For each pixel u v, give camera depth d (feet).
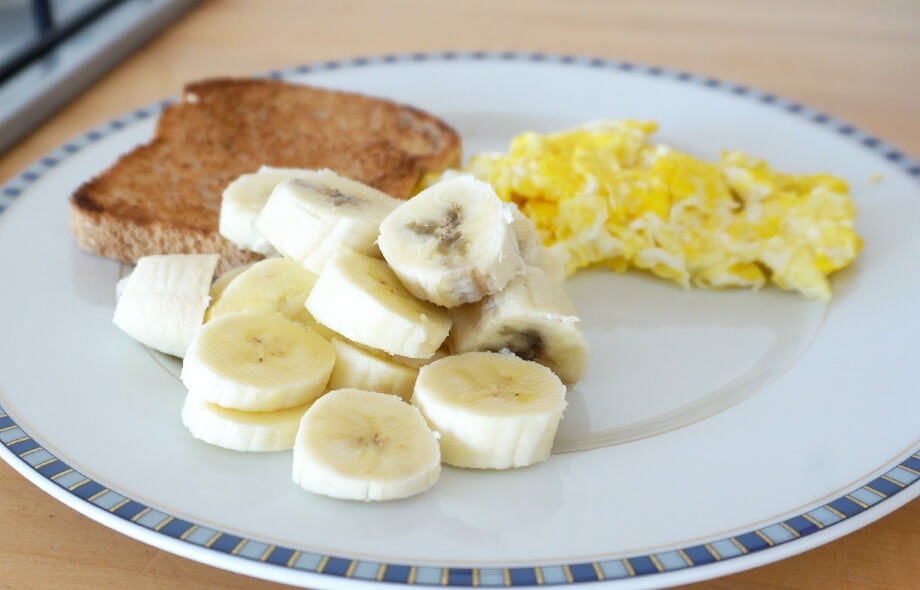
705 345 1.21
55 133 1.58
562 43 1.89
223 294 1.12
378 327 1.05
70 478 0.97
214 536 0.92
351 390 1.01
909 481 0.98
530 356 1.10
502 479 1.00
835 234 1.28
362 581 0.89
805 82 1.76
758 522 0.95
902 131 1.63
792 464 1.01
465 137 1.54
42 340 1.14
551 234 1.30
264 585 0.96
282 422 1.01
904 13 2.05
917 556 0.98
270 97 1.53
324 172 1.19
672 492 0.99
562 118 1.57
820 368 1.15
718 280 1.29
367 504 0.97
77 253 1.28
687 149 1.50
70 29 1.76
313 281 1.13
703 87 1.61
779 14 2.04
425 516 0.96
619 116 1.57
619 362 1.18
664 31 1.96
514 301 1.07
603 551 0.93
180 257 1.15
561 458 1.03
